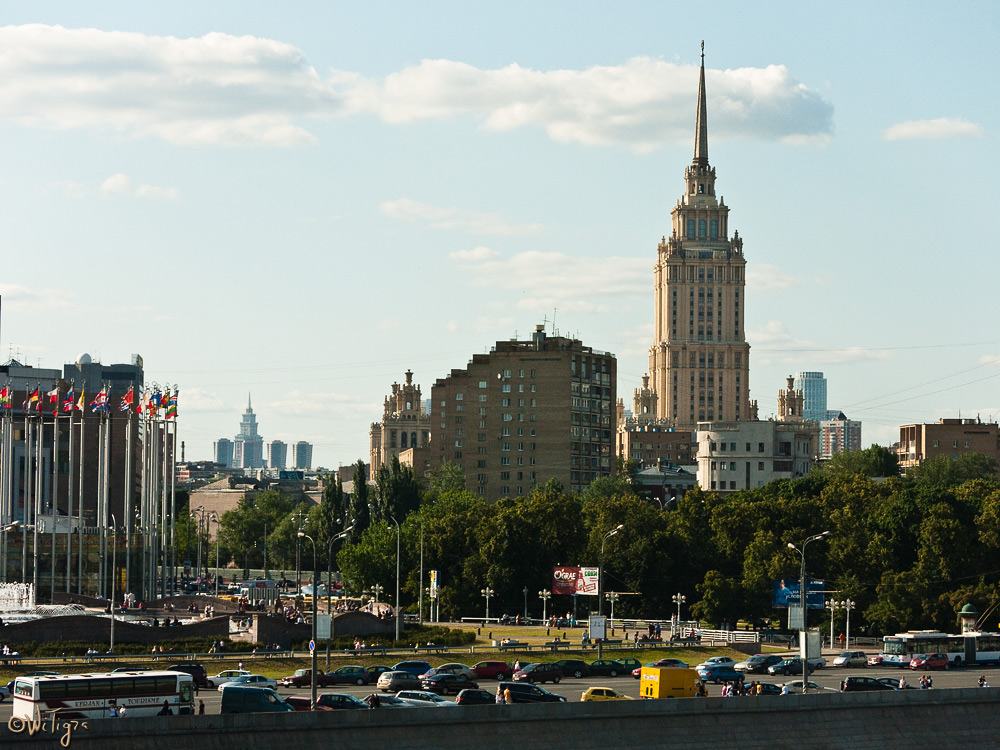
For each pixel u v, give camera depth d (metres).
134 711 127.56
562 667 186.38
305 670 169.25
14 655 172.62
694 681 150.12
